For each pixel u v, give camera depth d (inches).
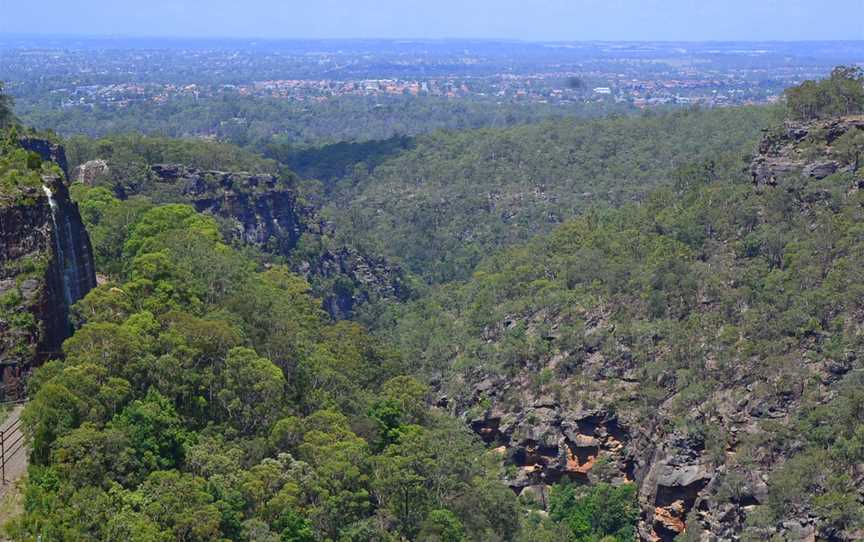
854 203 5620.1
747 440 4817.9
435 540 3722.9
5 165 3991.1
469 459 4596.5
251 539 3134.8
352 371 4950.8
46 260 3710.6
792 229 5757.9
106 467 3090.6
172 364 3609.7
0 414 3422.7
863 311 5059.1
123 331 3585.1
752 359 5123.0
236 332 4087.1
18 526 2805.1
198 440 3491.6
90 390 3287.4
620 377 5472.4
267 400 3848.4
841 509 4291.3
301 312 5664.4
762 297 5398.6
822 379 4894.2
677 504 4879.4
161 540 2883.9
